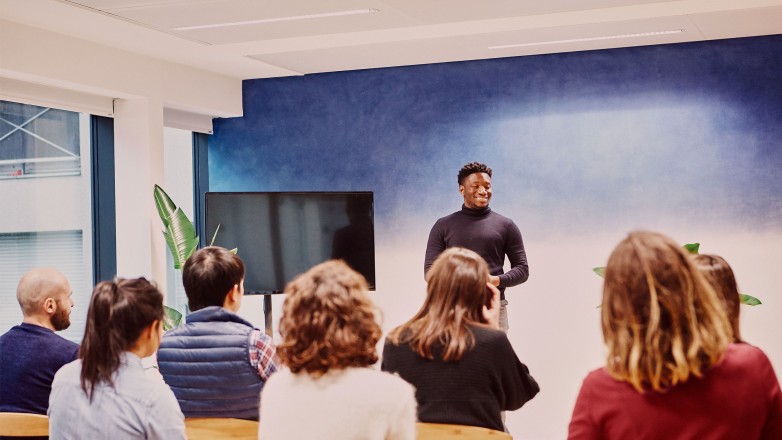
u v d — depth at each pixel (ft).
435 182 21.26
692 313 5.91
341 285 6.98
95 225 19.36
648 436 6.01
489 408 8.90
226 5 14.80
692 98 19.40
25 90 17.22
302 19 15.97
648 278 5.98
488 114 20.81
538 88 20.44
